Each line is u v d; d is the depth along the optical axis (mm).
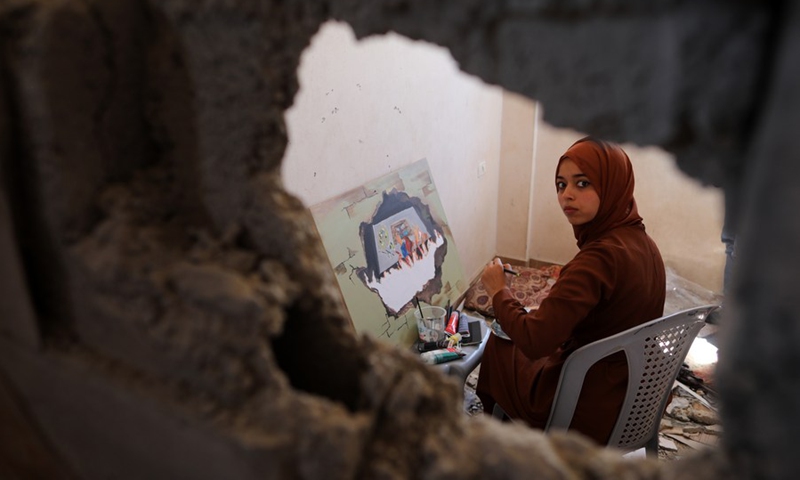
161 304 689
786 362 451
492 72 562
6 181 696
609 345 1520
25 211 736
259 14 646
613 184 1589
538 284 3396
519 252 4059
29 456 949
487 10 522
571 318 1512
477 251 3803
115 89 723
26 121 668
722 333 529
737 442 532
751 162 474
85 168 710
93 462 836
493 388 1893
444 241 3066
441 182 3158
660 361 1621
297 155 2055
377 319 2492
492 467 608
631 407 1642
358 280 2420
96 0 668
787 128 417
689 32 453
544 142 3615
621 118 514
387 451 652
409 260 2770
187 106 754
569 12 490
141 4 713
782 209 427
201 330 659
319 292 766
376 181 2580
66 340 777
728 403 519
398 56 2527
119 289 699
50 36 631
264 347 658
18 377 835
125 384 708
